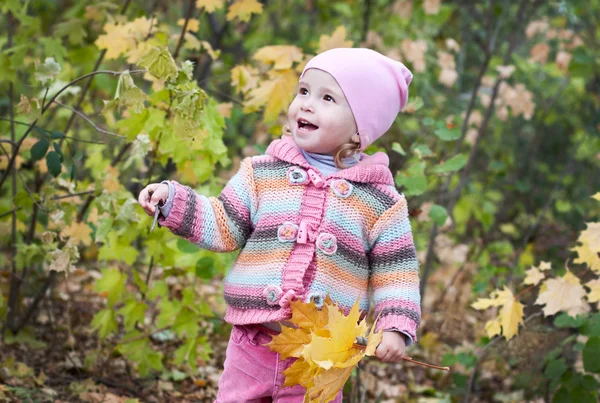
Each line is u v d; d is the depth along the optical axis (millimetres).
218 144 3012
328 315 1862
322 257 2133
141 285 3258
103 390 3137
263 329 2184
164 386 3350
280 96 3186
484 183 5637
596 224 2732
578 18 5773
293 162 2221
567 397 3025
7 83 4102
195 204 2119
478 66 6188
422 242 4113
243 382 2209
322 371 1852
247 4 3203
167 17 5805
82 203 3594
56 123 4477
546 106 5855
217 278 5082
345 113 2189
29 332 3482
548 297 2818
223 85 5297
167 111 2928
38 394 2955
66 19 4023
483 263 4594
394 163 3477
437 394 3738
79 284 4434
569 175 6465
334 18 6184
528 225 5922
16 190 3693
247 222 2219
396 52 4531
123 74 2428
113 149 4414
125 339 3236
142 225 3033
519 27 4641
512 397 3664
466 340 3891
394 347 2059
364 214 2205
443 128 3289
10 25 3500
